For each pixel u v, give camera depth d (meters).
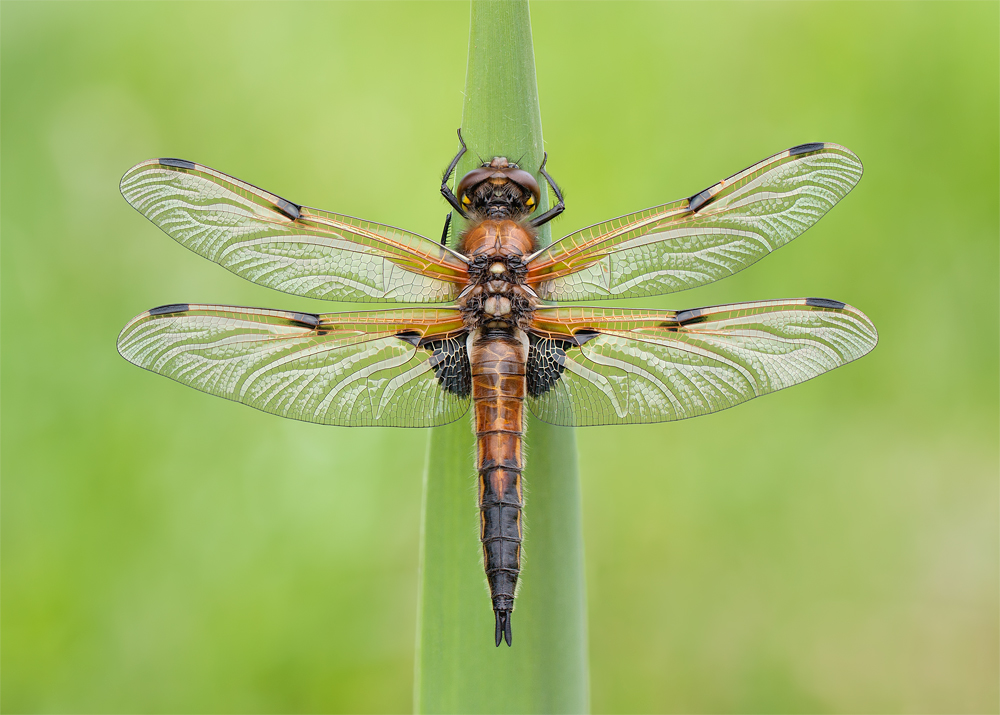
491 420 0.44
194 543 0.48
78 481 0.48
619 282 0.45
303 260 0.44
